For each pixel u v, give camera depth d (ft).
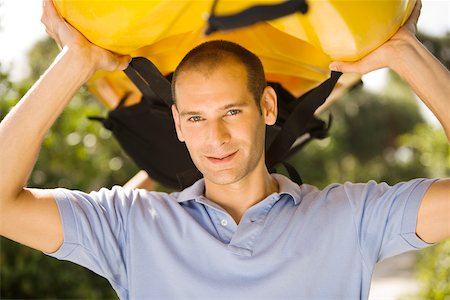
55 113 7.76
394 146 61.52
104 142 19.76
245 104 7.77
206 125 7.72
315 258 7.88
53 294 18.17
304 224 8.05
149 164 9.78
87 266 8.10
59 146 18.58
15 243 17.92
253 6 6.14
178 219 8.22
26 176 7.72
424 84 7.59
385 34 7.39
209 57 7.76
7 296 17.69
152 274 8.02
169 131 9.34
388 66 7.69
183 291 7.89
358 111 61.05
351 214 8.00
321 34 7.24
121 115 9.52
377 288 31.45
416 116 62.03
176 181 9.82
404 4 7.29
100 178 19.75
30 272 17.92
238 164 7.77
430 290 18.75
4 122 7.69
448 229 7.56
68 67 7.65
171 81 8.63
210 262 7.95
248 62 7.91
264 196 8.36
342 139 57.82
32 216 7.70
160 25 7.31
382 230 7.86
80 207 7.97
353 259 7.90
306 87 9.09
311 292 7.78
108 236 8.05
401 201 7.75
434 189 7.61
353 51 7.45
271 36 8.52
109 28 7.29
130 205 8.39
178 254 8.03
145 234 8.15
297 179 8.88
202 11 7.47
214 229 8.15
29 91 7.77
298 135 8.66
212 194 8.39
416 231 7.70
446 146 25.50
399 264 38.75
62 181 18.83
